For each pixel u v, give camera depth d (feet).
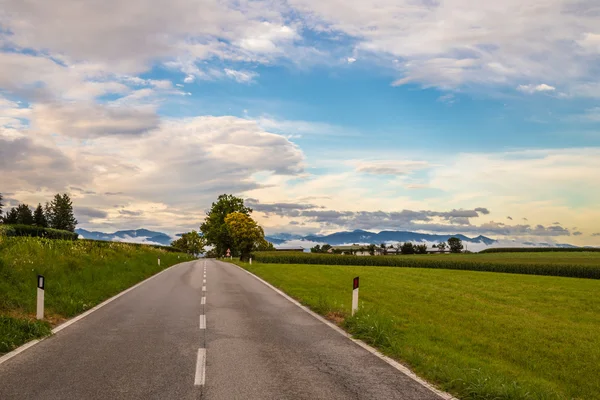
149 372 22.15
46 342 28.84
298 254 223.30
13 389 19.19
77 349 26.94
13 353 25.73
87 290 53.01
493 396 19.72
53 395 18.47
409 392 19.93
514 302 66.95
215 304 49.78
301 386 20.40
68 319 38.09
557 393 22.39
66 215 418.51
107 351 26.55
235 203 312.50
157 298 54.24
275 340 30.81
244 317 40.78
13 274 46.70
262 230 284.61
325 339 31.50
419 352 27.76
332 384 20.84
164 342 29.40
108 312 42.37
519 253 306.14
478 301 64.64
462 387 20.81
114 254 96.68
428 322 43.96
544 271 144.56
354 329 34.14
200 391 19.33
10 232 88.38
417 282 92.58
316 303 48.70
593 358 32.73
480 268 166.50
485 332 40.86
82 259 73.26
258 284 77.36
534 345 36.17
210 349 27.58
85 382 20.31
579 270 136.26
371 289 74.69
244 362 24.50
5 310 36.50
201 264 169.78
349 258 205.26
